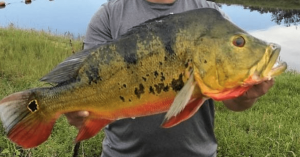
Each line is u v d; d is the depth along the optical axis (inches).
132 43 18.4
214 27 17.5
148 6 24.4
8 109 19.0
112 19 24.7
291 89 86.7
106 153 26.0
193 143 24.1
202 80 17.3
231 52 17.0
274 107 72.8
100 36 25.0
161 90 18.0
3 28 127.0
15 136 19.1
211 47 17.2
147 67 18.0
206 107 24.2
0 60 86.0
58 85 19.5
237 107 23.1
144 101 18.3
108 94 18.7
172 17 18.3
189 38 17.6
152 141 23.8
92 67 18.8
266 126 60.8
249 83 17.0
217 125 59.6
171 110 16.4
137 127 23.8
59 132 50.9
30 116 19.4
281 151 52.1
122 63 18.3
